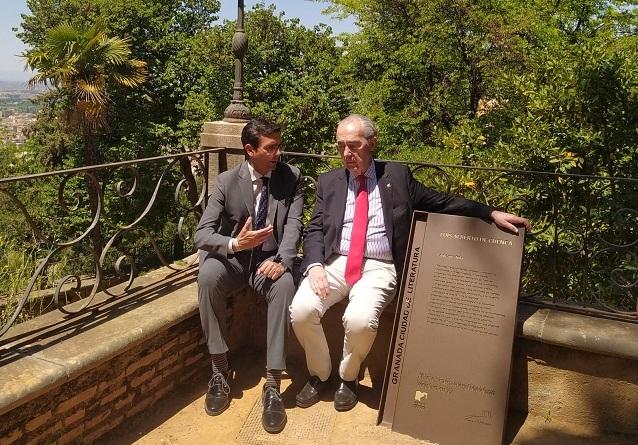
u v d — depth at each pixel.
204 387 3.24
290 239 3.11
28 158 20.44
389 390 2.91
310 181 3.81
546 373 2.95
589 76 5.80
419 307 2.93
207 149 3.79
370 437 2.80
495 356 2.77
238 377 3.35
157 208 17.77
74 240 2.77
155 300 3.11
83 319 2.81
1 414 2.12
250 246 2.92
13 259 4.14
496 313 2.81
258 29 20.30
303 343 3.01
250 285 3.12
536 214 4.74
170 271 3.55
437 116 13.84
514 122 6.33
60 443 2.46
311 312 2.89
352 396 3.02
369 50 14.12
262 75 20.27
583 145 5.90
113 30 19.58
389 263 3.02
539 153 5.70
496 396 2.74
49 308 4.07
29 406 2.29
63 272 4.46
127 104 20.25
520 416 3.01
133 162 3.03
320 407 3.05
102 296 3.08
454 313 2.87
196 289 3.30
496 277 2.86
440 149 11.26
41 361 2.38
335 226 3.05
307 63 20.48
